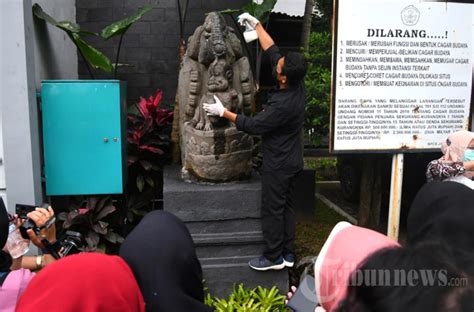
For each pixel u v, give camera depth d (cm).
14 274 160
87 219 341
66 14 485
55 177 334
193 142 341
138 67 562
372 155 430
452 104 324
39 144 333
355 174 605
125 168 372
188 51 358
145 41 558
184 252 140
